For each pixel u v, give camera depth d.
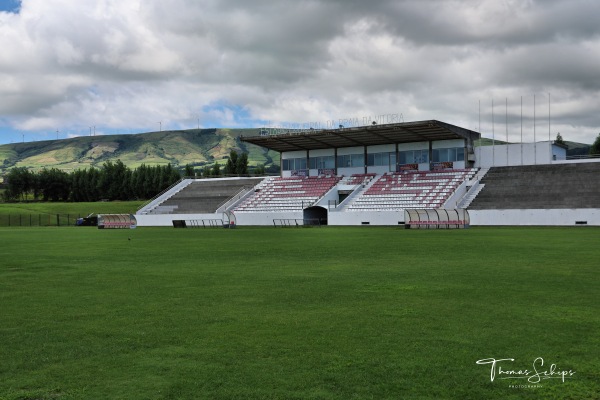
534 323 10.95
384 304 13.18
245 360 8.70
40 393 7.39
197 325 11.20
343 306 13.02
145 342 9.89
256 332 10.50
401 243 34.81
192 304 13.62
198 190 101.44
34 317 12.27
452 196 72.56
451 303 13.18
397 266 21.45
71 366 8.55
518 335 10.00
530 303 13.07
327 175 95.12
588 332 10.20
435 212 60.03
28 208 118.44
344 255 26.72
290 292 15.24
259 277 18.64
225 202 92.00
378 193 81.94
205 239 43.44
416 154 86.88
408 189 79.81
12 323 11.64
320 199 83.31
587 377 7.79
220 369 8.27
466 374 7.93
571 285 15.82
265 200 89.88
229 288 16.17
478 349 9.12
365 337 10.00
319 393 7.24
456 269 20.14
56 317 12.25
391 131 78.94
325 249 30.70
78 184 151.00
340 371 8.10
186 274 19.84
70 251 31.81
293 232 54.56
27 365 8.62
